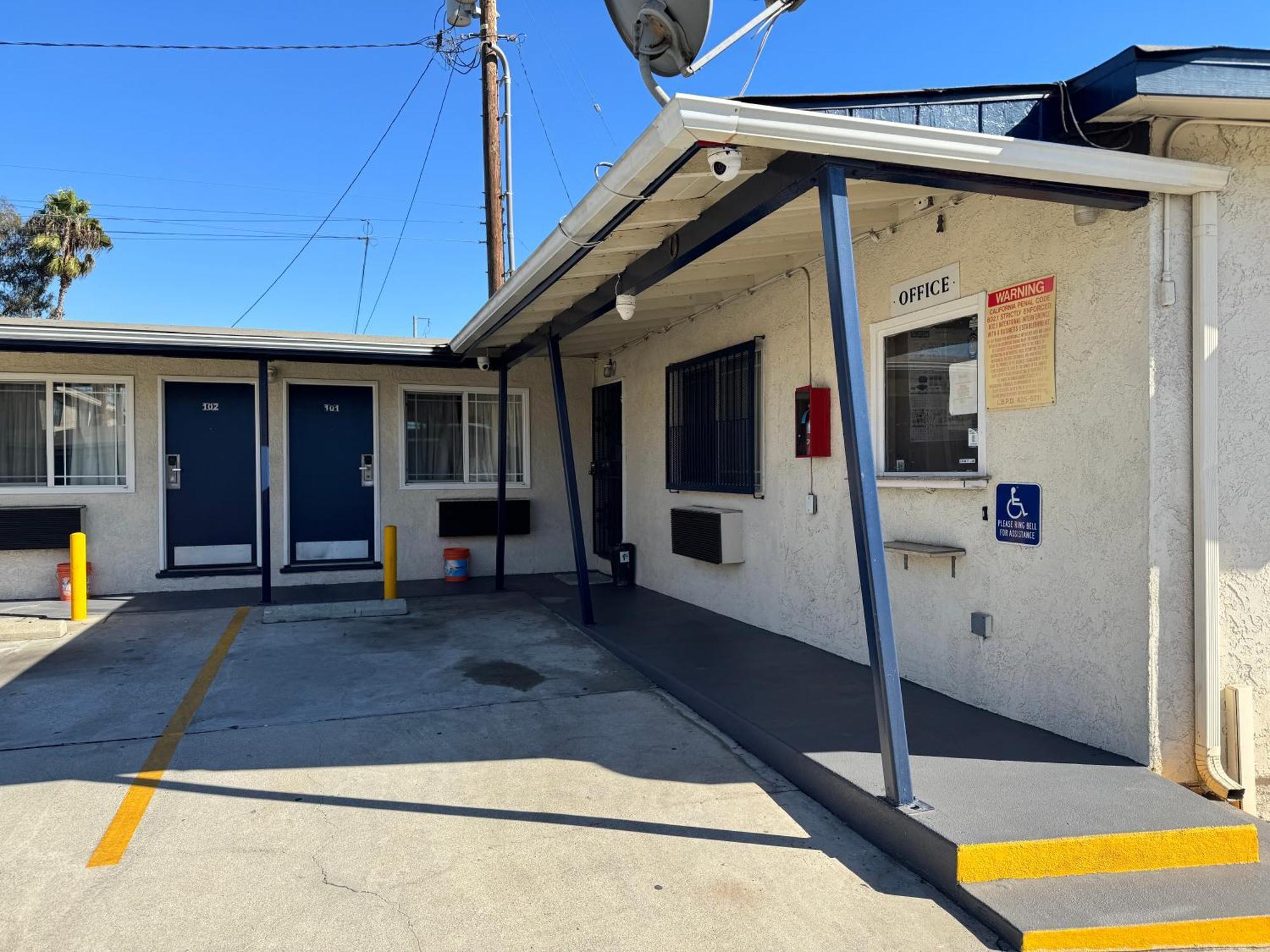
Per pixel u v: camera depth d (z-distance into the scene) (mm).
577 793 3961
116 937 2826
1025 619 4297
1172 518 3635
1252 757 3688
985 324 4508
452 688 5590
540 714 5066
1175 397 3621
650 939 2814
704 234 4461
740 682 5262
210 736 4719
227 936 2834
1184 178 3504
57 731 4793
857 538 3375
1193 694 3703
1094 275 3869
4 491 8773
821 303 5848
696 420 7844
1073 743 4000
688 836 3527
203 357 8352
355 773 4207
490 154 13328
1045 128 3611
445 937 2836
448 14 13203
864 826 3510
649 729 4801
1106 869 3074
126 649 6652
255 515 9555
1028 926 2721
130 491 9055
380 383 9891
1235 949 2791
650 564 9023
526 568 10484
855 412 3318
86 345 7656
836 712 4637
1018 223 4285
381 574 9844
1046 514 4160
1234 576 3715
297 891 3115
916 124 3465
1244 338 3684
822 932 2848
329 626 7457
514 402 10508
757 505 6855
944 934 2828
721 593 7535
